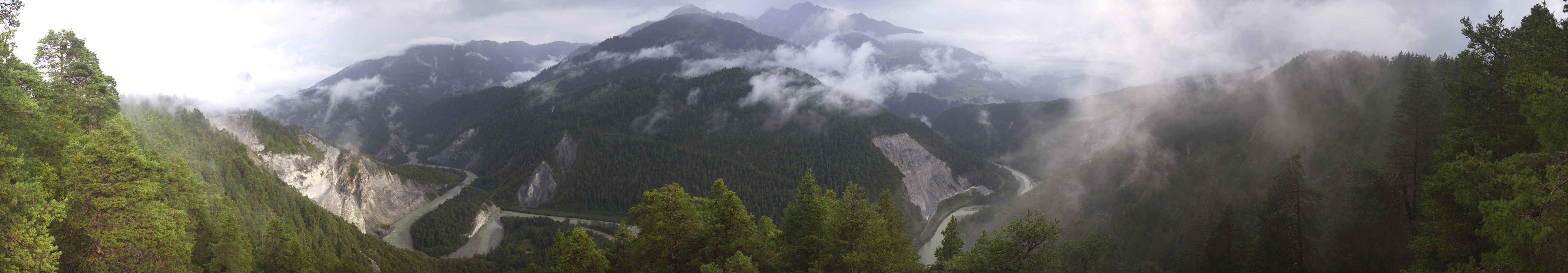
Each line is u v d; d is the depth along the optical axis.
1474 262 32.50
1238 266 69.38
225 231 65.88
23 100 35.25
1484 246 35.50
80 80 57.59
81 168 40.50
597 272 60.12
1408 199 52.75
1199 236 88.31
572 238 60.41
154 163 44.62
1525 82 29.72
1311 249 62.31
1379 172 55.41
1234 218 71.06
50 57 56.16
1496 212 27.97
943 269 58.94
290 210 123.75
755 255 57.38
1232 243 70.50
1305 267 61.78
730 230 57.94
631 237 65.19
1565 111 26.12
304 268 79.19
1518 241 27.50
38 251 31.80
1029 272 49.97
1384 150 66.62
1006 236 52.41
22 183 31.92
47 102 43.62
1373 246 57.69
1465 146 37.06
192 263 61.94
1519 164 28.12
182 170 60.84
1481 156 31.11
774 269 57.78
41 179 38.06
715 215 59.59
